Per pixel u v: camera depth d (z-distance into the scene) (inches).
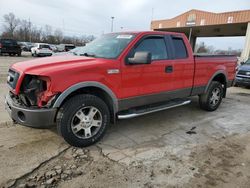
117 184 113.6
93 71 141.8
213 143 165.3
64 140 153.8
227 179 122.4
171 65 185.2
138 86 166.4
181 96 204.4
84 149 145.5
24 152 137.1
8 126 171.8
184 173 125.6
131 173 123.0
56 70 130.3
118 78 153.9
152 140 164.7
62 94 130.9
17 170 119.8
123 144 155.7
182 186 114.9
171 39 189.9
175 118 216.7
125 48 159.3
